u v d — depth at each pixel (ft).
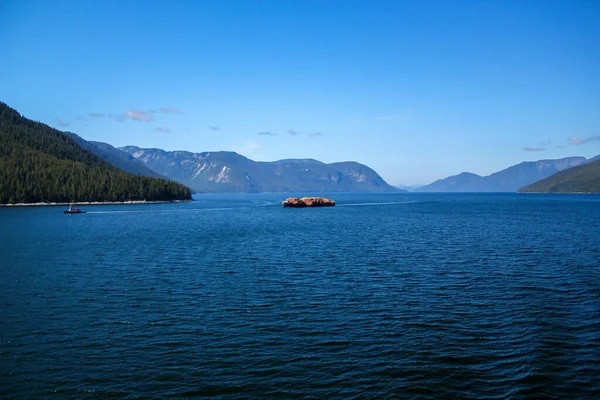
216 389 64.90
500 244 215.31
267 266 157.79
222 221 394.93
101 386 66.13
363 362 73.56
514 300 110.11
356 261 167.32
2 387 65.82
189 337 85.25
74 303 108.78
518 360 74.23
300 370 70.74
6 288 124.47
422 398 62.44
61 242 235.20
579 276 137.69
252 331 88.33
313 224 352.90
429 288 122.93
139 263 165.07
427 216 451.94
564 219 392.47
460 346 80.07
